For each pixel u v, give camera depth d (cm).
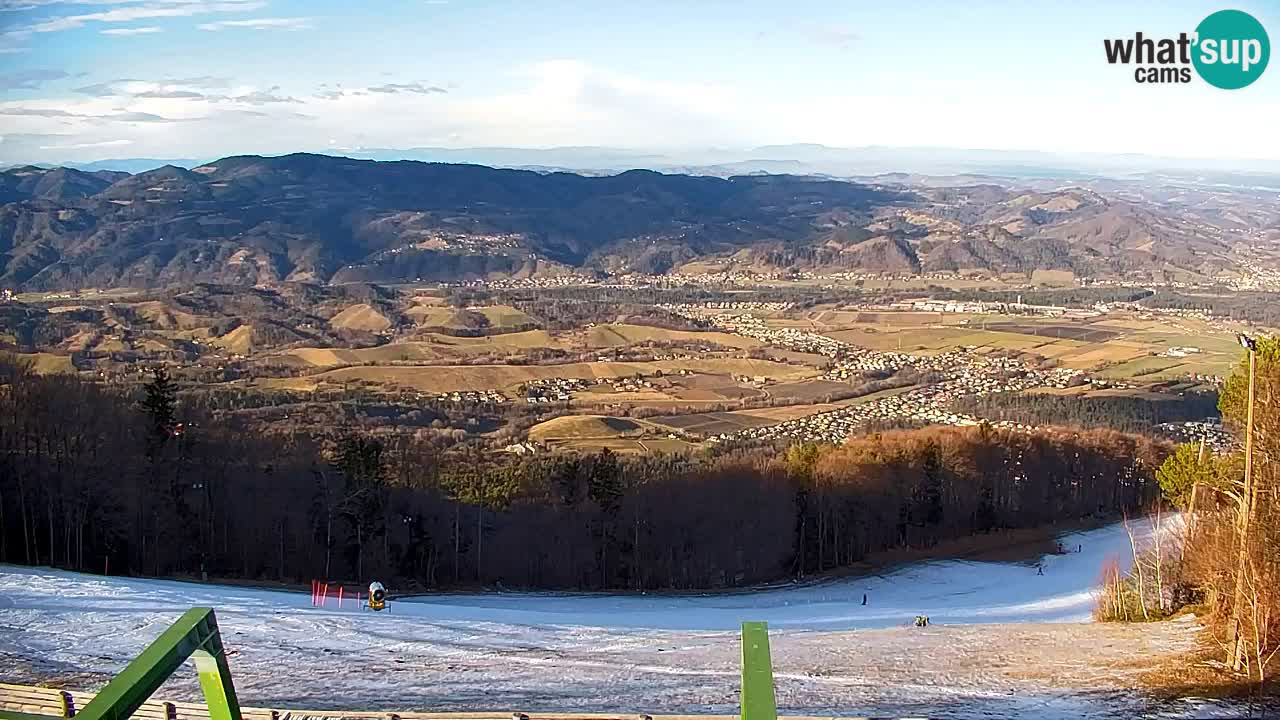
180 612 3478
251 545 5944
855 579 6656
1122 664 3011
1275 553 2703
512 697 2477
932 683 2783
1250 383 2739
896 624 4603
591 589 6228
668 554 6719
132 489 5694
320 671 2811
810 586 6462
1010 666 3050
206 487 6041
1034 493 8569
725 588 6372
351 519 6050
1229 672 2803
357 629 3497
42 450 5688
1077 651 3325
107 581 4075
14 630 3092
